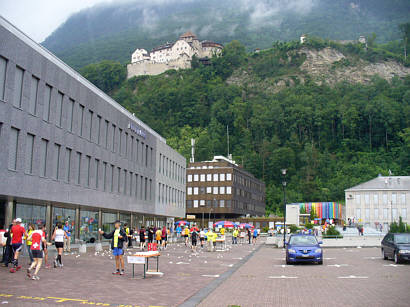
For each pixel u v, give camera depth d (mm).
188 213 109812
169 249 37375
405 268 21406
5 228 29172
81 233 40156
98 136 39969
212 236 36156
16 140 27328
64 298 11477
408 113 194625
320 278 17094
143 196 52750
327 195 160125
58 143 32344
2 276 15703
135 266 21172
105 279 15766
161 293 12781
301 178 179000
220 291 13484
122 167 45594
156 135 59938
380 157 184750
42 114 30047
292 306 10906
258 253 35000
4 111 25859
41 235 15398
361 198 101375
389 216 98938
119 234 17406
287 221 66688
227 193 108250
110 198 42250
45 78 30359
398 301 11617
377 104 198625
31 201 31156
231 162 125312
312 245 24094
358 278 17062
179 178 71188
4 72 26000
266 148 192375
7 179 26156
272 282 15828
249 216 120188
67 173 34125
